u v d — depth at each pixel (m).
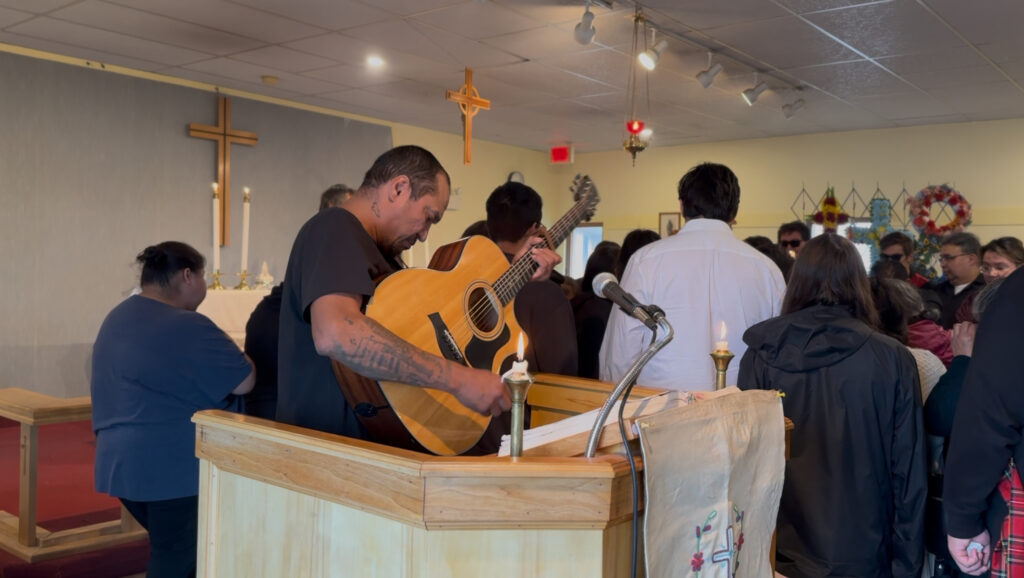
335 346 1.51
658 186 10.12
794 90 6.85
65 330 6.37
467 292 1.83
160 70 6.60
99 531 3.49
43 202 6.23
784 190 9.16
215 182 7.24
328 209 1.70
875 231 8.40
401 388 1.61
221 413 1.67
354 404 1.63
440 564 1.26
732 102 7.39
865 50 5.59
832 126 8.48
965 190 8.10
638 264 2.46
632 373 1.32
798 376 2.07
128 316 2.38
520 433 1.31
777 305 2.43
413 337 1.68
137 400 2.31
